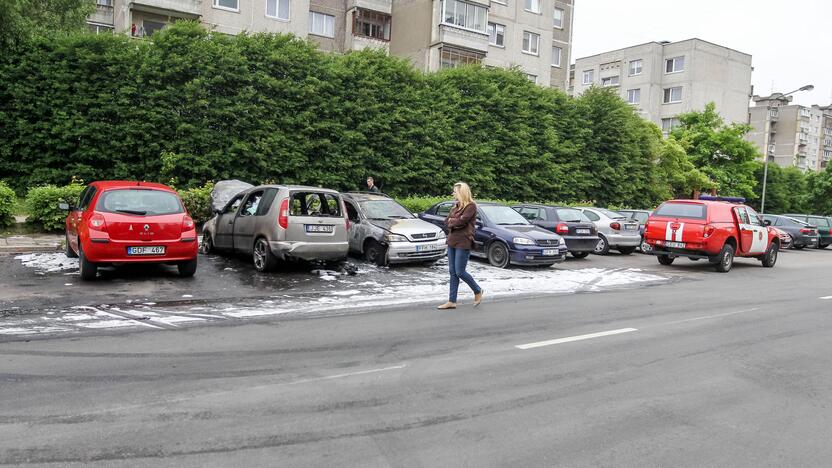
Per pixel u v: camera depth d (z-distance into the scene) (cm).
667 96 5984
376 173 2192
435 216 1561
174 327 676
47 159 1714
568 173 2900
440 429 404
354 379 508
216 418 409
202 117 1895
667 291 1126
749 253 1616
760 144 9600
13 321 673
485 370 547
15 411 411
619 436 402
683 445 390
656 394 495
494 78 2720
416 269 1259
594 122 3108
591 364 580
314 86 2044
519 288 1083
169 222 941
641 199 3341
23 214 1525
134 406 427
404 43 3931
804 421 440
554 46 4725
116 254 899
